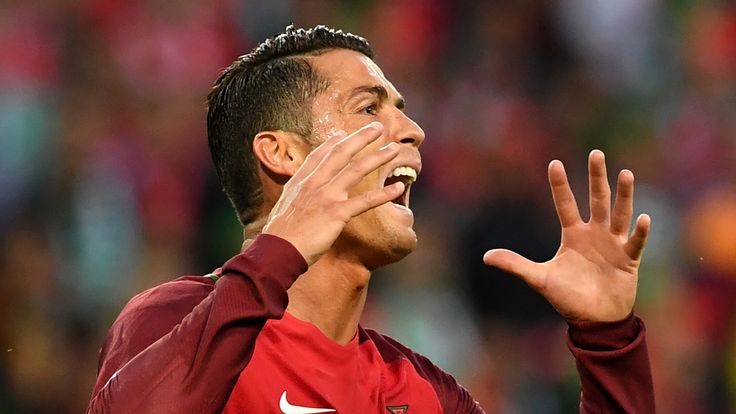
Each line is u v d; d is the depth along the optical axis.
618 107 35.56
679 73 37.12
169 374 7.59
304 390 9.14
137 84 29.25
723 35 38.00
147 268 25.69
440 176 30.20
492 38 35.31
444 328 25.66
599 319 9.48
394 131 9.66
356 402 9.41
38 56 28.64
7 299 23.52
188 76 29.97
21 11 29.09
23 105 27.44
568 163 33.41
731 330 30.02
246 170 10.01
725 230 31.94
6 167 26.36
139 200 26.64
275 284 7.72
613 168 33.88
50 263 24.53
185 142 28.56
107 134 27.80
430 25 34.72
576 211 9.66
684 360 28.95
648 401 9.62
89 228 25.62
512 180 30.31
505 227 27.97
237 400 8.97
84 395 23.41
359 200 7.83
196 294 9.21
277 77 9.85
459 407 10.30
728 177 34.03
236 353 7.64
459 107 33.03
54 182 26.23
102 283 25.02
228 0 31.73
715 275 31.06
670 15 37.81
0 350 22.91
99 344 24.08
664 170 34.16
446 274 26.94
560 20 36.41
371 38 33.88
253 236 10.04
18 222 25.20
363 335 10.08
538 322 26.78
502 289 26.83
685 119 35.88
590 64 36.22
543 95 34.75
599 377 9.52
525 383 26.09
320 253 7.82
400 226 9.41
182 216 26.80
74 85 28.88
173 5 30.70
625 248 9.50
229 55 31.17
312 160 8.04
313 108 9.70
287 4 32.84
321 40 10.02
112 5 30.12
